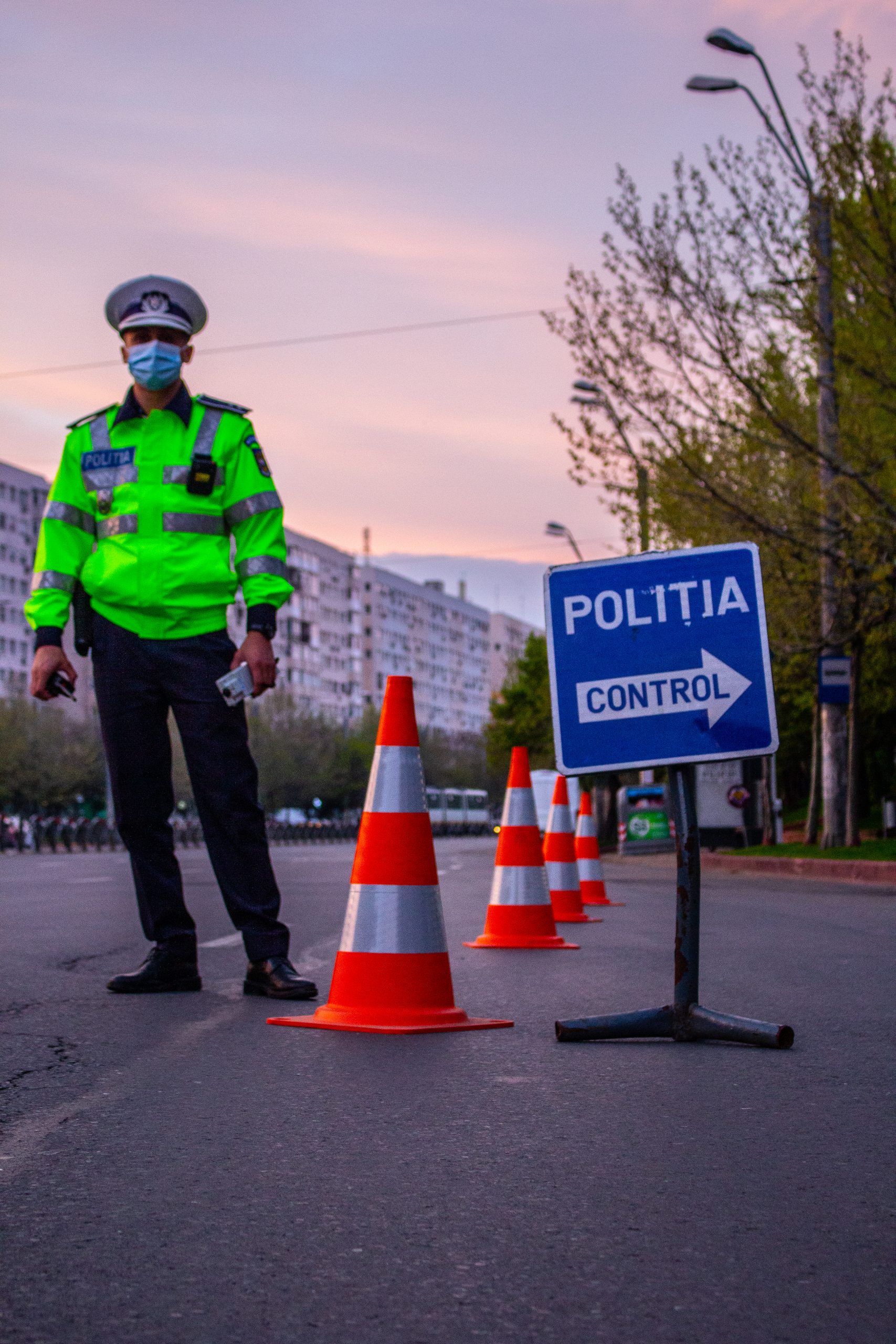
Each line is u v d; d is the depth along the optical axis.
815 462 23.00
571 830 12.58
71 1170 3.71
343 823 115.12
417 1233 3.21
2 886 16.64
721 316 22.19
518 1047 5.51
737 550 5.82
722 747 5.73
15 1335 2.64
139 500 6.73
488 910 9.86
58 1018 6.09
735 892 17.28
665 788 40.94
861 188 21.58
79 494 6.85
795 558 24.39
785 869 24.08
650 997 6.98
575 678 5.83
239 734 6.76
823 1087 4.80
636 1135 4.11
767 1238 3.19
